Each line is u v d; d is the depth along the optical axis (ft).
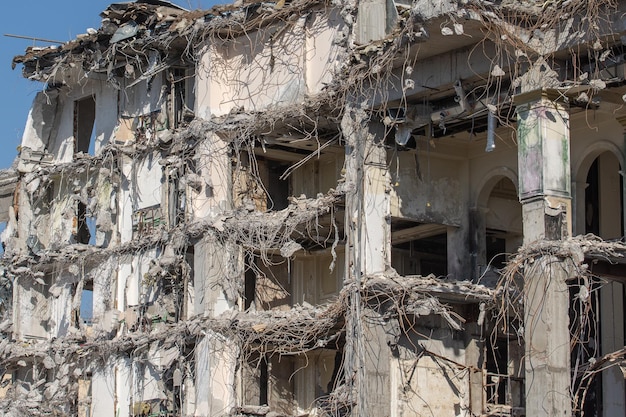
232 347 152.35
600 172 140.56
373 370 134.62
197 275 157.48
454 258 146.30
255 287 159.53
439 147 145.38
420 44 128.06
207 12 157.28
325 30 148.56
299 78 150.30
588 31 118.73
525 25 122.21
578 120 134.31
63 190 181.88
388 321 135.54
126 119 172.35
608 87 124.06
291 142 156.04
